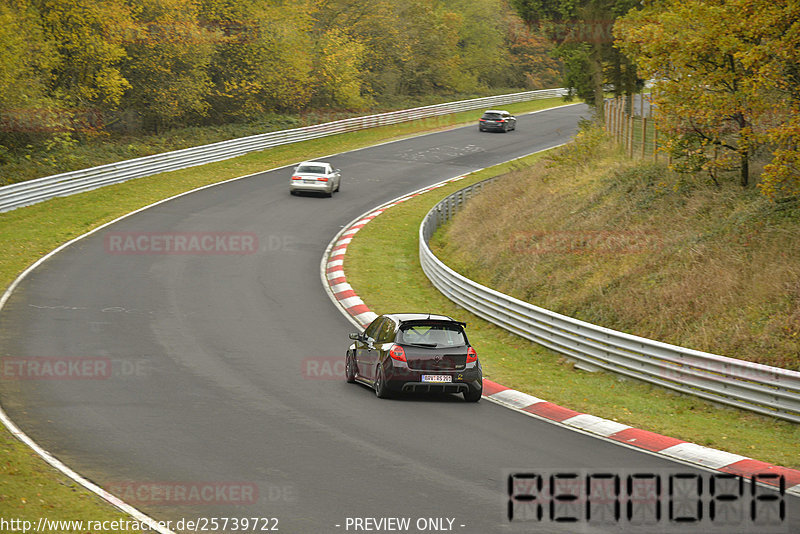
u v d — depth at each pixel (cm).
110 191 9625
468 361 3872
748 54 5231
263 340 4956
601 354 4762
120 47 12662
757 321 4653
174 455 2838
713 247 5488
